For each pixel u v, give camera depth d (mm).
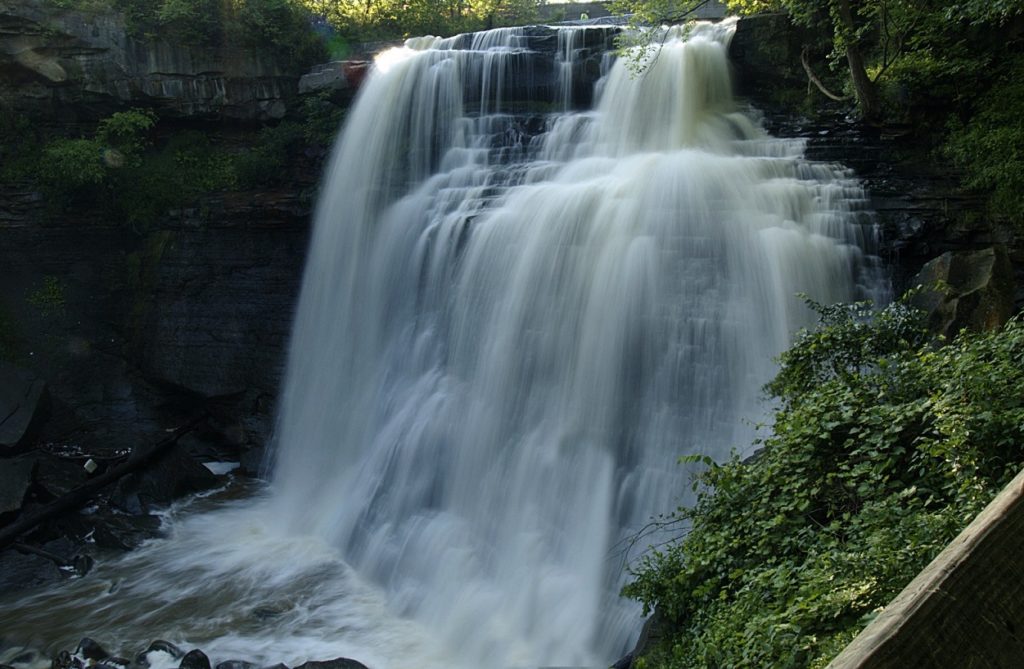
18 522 16906
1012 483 2469
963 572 2119
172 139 24109
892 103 17281
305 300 21453
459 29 30953
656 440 13914
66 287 23016
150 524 17688
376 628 13391
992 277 12953
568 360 15180
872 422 9234
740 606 8102
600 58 20719
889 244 15352
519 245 16500
